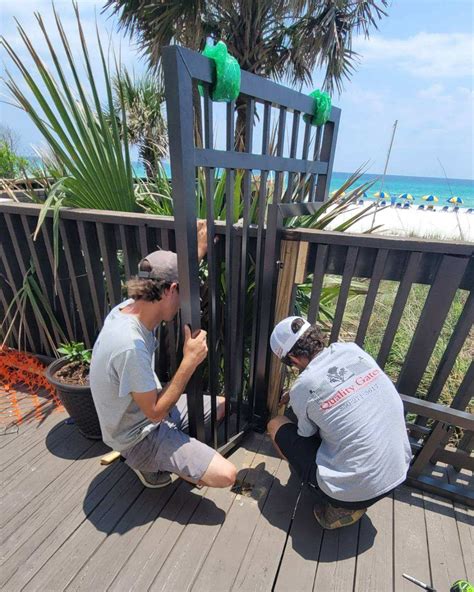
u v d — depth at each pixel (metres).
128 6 5.43
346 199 2.21
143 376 1.28
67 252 2.09
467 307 1.49
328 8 5.47
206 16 5.50
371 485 1.27
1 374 2.43
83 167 1.95
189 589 1.26
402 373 1.68
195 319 1.38
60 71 1.69
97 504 1.56
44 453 1.83
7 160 6.37
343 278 1.61
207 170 1.29
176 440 1.50
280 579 1.31
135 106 5.05
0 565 1.31
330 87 6.48
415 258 1.47
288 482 1.72
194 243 1.29
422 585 1.30
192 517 1.52
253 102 1.49
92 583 1.26
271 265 1.66
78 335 2.43
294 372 2.70
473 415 1.46
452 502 1.65
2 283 2.40
